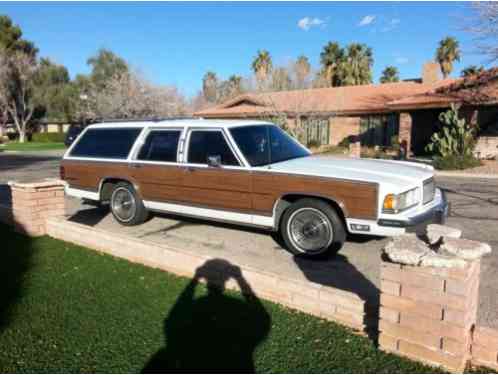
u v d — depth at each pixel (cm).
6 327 352
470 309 284
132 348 320
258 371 289
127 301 399
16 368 296
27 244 582
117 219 714
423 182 508
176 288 427
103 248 544
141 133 680
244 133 600
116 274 468
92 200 769
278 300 385
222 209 583
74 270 481
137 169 668
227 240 613
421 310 285
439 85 2341
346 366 291
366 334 330
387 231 469
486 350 282
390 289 296
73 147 766
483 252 266
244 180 555
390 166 552
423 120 2145
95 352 316
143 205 681
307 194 509
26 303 396
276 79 3306
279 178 527
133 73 4181
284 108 2467
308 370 288
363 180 478
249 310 375
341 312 347
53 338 335
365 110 2264
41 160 2153
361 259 527
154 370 292
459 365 275
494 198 970
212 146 595
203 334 337
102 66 4947
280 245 587
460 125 1617
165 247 473
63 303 396
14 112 4384
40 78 4712
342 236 507
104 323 358
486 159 1775
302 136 2511
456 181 1287
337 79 4528
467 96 1800
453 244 275
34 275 466
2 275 466
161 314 372
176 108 4256
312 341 323
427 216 485
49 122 4916
